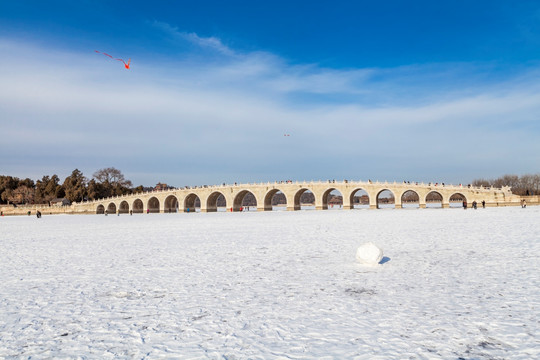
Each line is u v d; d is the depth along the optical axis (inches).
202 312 373.7
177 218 2551.7
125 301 419.8
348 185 3472.0
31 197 6186.0
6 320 362.9
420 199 3191.4
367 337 298.4
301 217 2170.3
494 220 1398.9
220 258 694.5
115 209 4847.4
